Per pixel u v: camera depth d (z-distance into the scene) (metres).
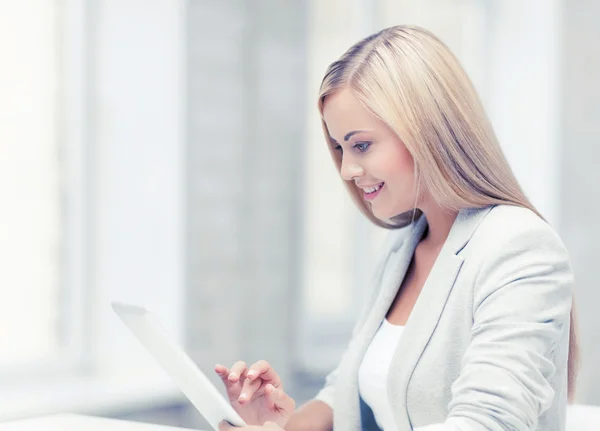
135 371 3.24
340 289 4.06
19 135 2.98
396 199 1.43
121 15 3.21
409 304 1.55
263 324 3.62
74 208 3.14
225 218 3.48
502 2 4.01
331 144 1.53
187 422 3.21
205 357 3.39
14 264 2.97
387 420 1.50
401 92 1.34
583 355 3.70
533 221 1.31
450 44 4.16
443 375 1.34
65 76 3.13
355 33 3.99
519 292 1.22
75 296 3.15
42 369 3.04
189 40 3.31
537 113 3.88
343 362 1.62
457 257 1.37
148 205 3.27
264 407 1.55
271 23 3.63
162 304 3.29
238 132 3.51
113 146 3.22
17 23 2.97
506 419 1.12
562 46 3.79
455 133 1.36
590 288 3.71
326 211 3.97
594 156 3.70
